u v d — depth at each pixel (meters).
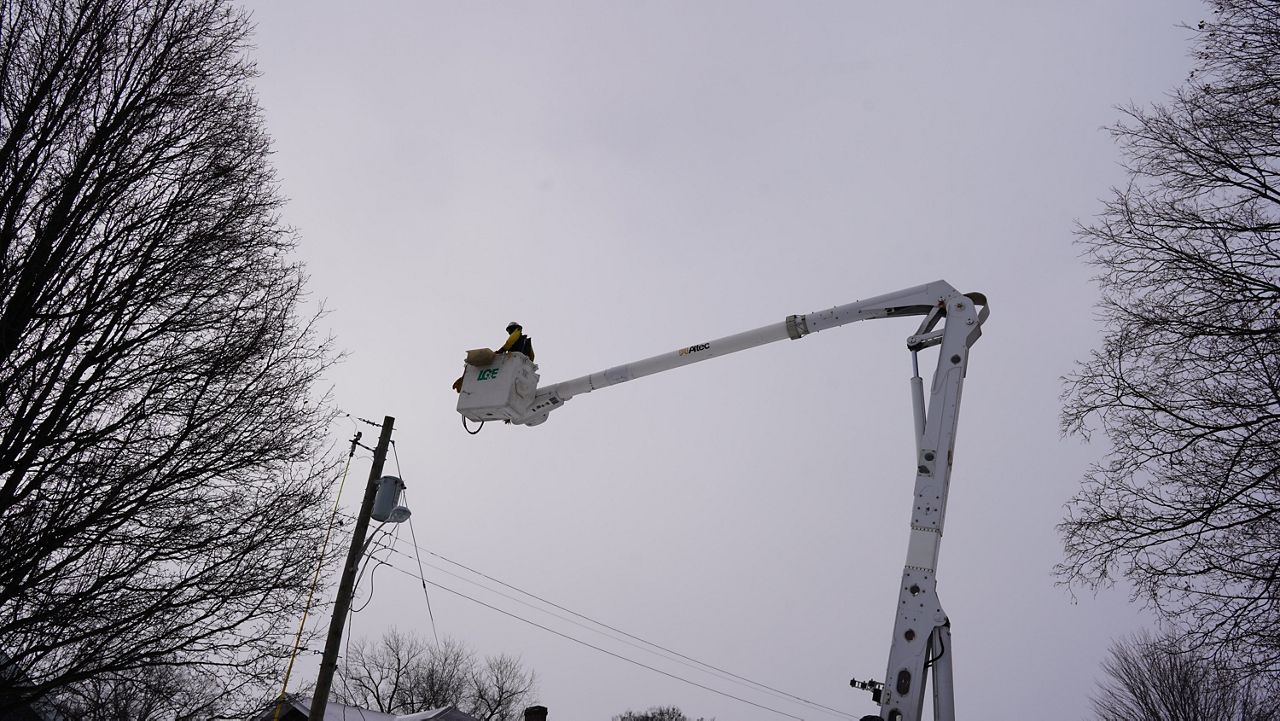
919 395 8.63
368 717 29.06
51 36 11.12
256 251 12.21
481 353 10.79
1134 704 24.41
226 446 11.03
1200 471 9.81
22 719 10.70
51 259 10.20
